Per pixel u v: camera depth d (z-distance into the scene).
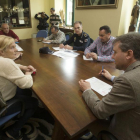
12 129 1.25
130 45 0.69
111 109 0.68
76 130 0.69
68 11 4.59
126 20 2.95
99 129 0.96
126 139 0.74
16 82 1.01
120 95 0.65
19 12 4.48
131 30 2.74
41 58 1.78
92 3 3.14
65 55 1.91
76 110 0.83
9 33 3.23
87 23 3.42
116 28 2.86
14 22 4.48
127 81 0.63
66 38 3.28
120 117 0.76
